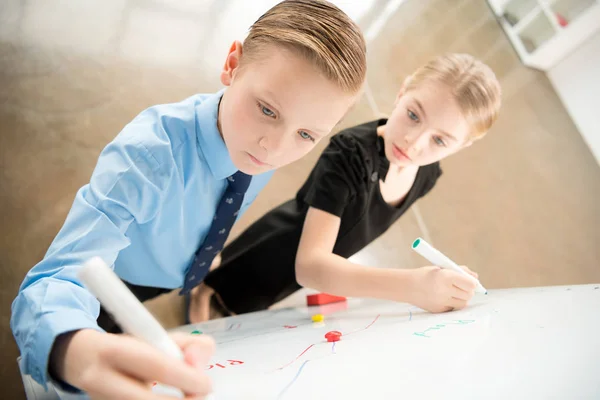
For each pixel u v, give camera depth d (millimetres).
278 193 1169
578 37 1533
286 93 436
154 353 251
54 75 1067
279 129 455
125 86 1125
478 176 1465
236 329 592
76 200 459
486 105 736
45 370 294
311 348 424
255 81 449
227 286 925
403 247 1267
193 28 1284
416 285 585
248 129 466
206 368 376
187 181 586
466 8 1737
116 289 248
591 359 312
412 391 288
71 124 1025
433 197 1383
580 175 1561
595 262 1426
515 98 1610
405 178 842
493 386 283
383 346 400
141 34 1215
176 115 569
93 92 1084
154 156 512
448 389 284
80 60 1113
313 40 438
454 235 1342
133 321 254
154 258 661
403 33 1563
